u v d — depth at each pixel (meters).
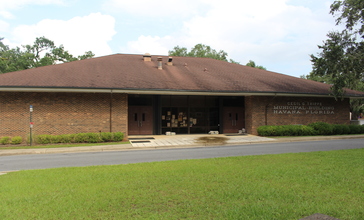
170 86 19.34
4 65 40.22
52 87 16.75
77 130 18.55
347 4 18.17
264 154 11.50
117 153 13.49
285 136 20.45
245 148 14.42
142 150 14.55
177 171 7.88
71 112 18.48
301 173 7.37
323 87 23.89
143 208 4.92
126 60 26.27
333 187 6.02
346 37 18.81
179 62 28.27
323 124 21.19
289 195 5.50
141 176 7.33
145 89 18.20
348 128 21.66
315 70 19.92
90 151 14.61
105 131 18.94
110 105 19.05
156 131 22.06
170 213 4.67
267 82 23.31
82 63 23.36
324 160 9.33
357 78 19.62
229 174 7.39
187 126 22.83
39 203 5.23
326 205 4.90
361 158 9.65
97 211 4.80
